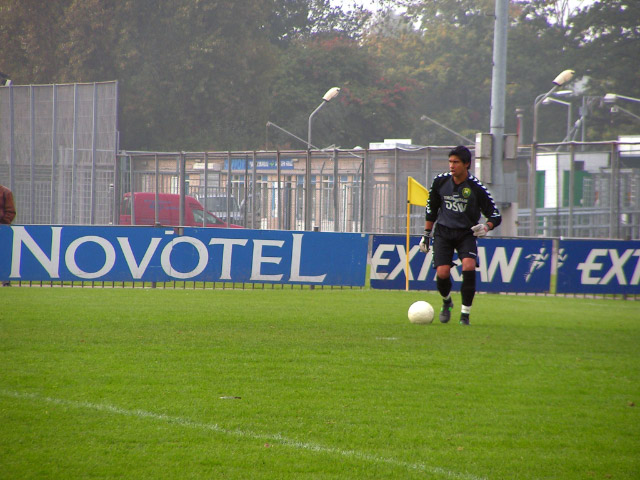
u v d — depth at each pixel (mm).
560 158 78000
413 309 35969
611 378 24453
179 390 21484
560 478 15188
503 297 52844
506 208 58062
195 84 167125
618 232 67875
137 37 161500
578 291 53281
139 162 97625
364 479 14852
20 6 161375
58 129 96000
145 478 14719
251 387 22031
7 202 52656
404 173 82312
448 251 35750
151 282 53438
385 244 52219
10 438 16984
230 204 92375
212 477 14805
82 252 51031
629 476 15367
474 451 16734
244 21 169250
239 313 38438
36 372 23484
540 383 23500
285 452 16359
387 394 21609
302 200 88062
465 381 23531
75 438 17047
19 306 39781
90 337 30000
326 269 52125
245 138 175375
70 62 159375
